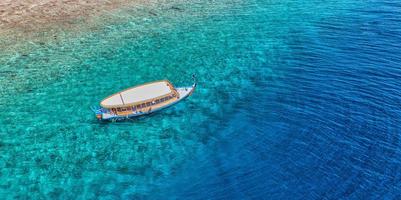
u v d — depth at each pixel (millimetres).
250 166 35812
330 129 39375
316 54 52938
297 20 62531
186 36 59094
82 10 66312
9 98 46281
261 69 50594
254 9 66625
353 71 48500
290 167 35281
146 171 36000
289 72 49531
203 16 64625
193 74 50156
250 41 57312
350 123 39969
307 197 32312
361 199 31906
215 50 55406
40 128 41625
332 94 44625
